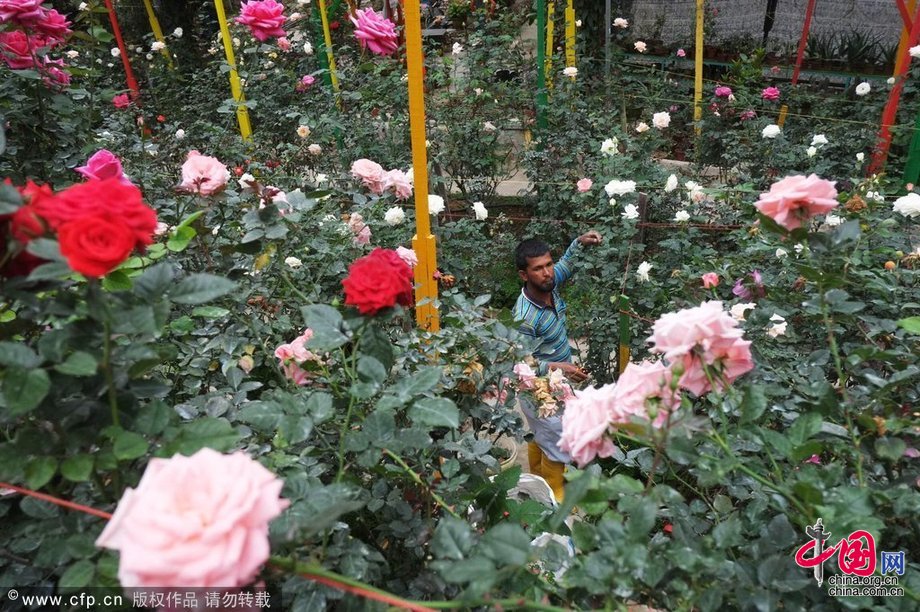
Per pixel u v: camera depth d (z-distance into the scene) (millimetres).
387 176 2273
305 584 946
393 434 1117
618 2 8086
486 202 5289
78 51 4277
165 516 651
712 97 6000
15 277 879
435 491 1322
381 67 5203
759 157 4742
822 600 970
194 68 7637
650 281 3068
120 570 660
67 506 928
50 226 847
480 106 5555
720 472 976
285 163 3842
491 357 1766
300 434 1047
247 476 706
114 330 851
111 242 774
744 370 1053
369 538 1422
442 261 3605
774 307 1801
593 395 1059
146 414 947
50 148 2521
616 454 1478
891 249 2043
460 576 766
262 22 3008
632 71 6762
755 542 1010
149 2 7004
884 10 7270
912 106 5164
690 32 7750
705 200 3691
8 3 2094
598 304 3316
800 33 7582
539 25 5348
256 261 1696
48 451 893
